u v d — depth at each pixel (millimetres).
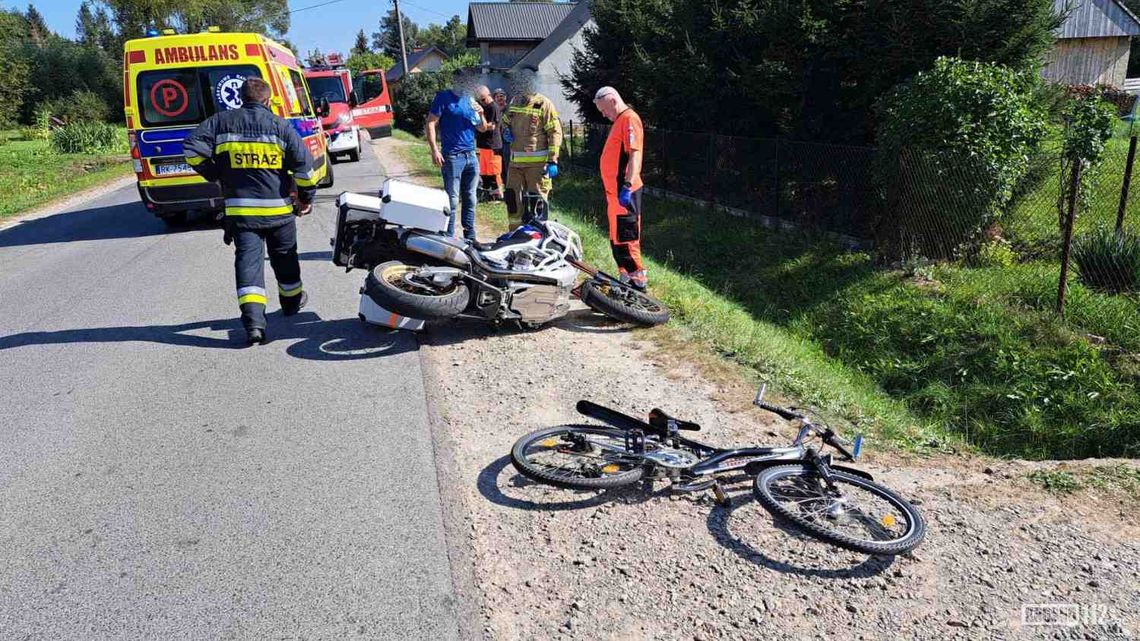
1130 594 3354
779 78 12805
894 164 10625
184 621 3018
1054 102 10891
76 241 11016
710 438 4613
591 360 5801
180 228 11570
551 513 3803
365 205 6027
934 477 4383
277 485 4016
